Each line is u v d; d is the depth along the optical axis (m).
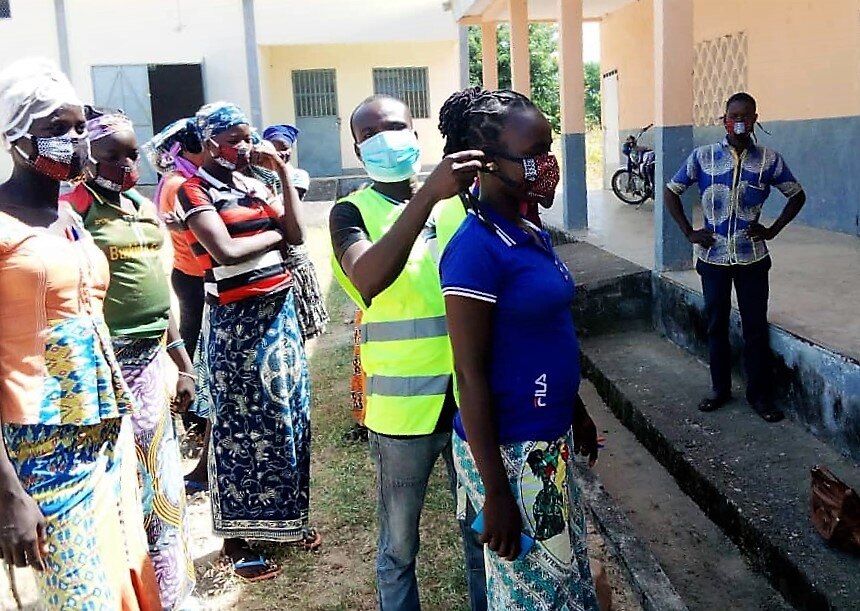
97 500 2.28
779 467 4.02
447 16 18.02
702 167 4.52
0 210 2.18
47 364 2.17
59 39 17.20
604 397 5.68
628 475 4.51
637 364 5.79
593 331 6.55
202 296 4.92
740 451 4.24
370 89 19.38
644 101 12.77
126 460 2.50
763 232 4.46
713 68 10.21
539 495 2.09
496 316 2.04
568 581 2.14
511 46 11.18
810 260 6.43
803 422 4.42
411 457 2.66
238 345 3.48
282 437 3.54
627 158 13.03
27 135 2.18
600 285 6.51
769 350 4.66
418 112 19.61
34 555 2.07
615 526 3.74
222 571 3.64
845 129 7.51
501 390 2.07
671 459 4.43
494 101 2.06
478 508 2.22
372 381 2.71
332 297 9.32
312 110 19.45
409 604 2.80
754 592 3.37
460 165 2.00
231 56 17.75
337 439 5.08
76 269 2.23
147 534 2.99
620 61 13.88
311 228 14.68
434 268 2.62
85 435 2.26
